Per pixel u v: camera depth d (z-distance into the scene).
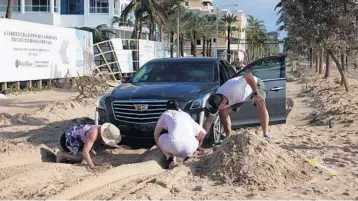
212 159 7.13
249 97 8.99
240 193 6.01
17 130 11.00
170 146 7.38
